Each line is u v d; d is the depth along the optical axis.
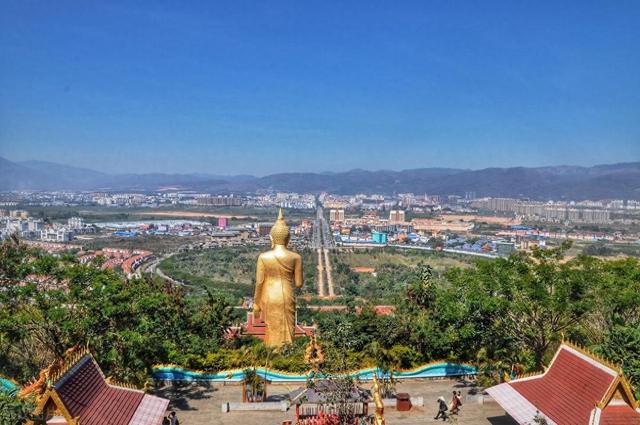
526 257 48.56
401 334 50.81
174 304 55.12
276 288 56.16
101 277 43.28
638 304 45.12
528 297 44.28
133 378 41.28
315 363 44.25
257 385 42.66
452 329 49.03
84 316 40.84
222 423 39.12
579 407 32.06
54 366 31.59
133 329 42.59
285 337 55.88
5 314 41.16
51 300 41.44
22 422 26.50
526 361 44.41
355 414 34.59
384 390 44.19
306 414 35.16
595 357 33.34
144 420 31.23
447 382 48.06
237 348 55.12
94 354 40.59
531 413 33.81
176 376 46.59
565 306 42.91
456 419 40.00
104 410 30.02
